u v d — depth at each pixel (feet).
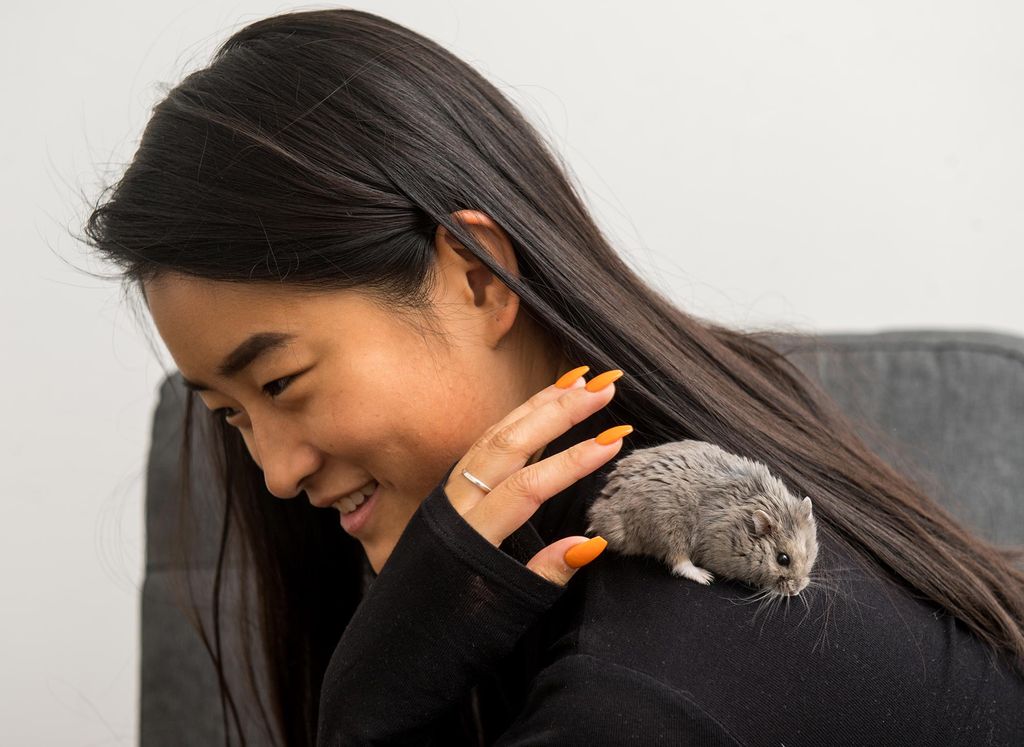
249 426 2.53
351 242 2.32
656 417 2.53
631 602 2.31
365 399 2.37
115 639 4.76
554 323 2.43
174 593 3.62
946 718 2.31
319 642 3.09
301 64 2.43
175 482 3.67
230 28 3.50
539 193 2.51
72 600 4.74
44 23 4.44
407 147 2.39
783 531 2.32
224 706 3.18
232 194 2.31
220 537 3.57
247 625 3.19
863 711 2.25
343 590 3.10
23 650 4.73
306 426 2.41
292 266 2.30
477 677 2.28
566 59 4.52
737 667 2.22
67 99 4.47
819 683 2.25
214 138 2.35
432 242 2.40
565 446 2.56
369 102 2.40
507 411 2.51
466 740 2.73
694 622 2.26
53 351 4.63
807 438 2.65
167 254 2.32
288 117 2.37
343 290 2.33
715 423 2.54
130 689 4.79
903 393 3.53
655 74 4.55
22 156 4.51
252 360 2.36
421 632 2.27
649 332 2.54
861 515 2.55
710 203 4.62
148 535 3.72
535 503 2.28
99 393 4.67
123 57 4.44
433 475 2.46
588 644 2.24
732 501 2.35
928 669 2.34
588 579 2.38
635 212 4.61
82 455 4.70
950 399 3.51
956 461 3.48
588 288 2.48
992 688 2.38
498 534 2.28
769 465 2.55
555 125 4.55
